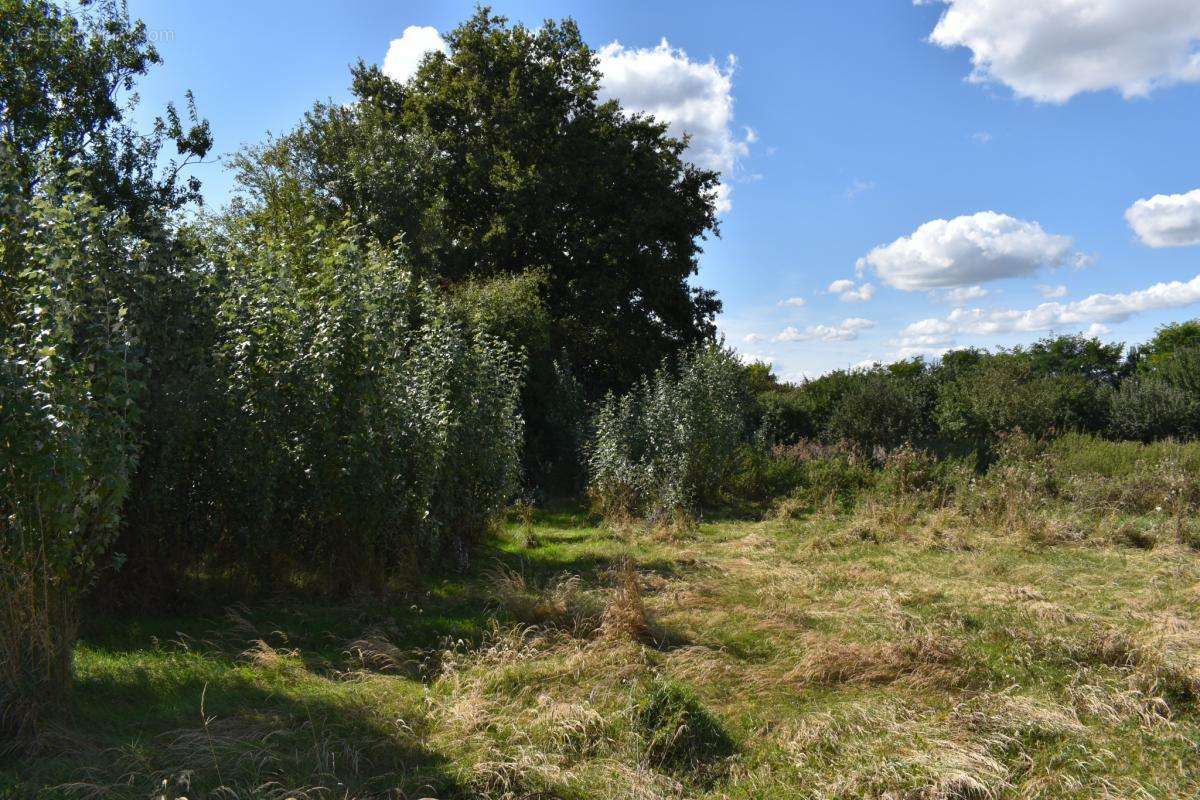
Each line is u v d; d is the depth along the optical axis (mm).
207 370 6688
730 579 8188
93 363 4660
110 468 4480
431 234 20062
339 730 4414
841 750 4359
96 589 6199
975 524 10906
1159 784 3998
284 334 7086
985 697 4988
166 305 6699
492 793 3875
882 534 10234
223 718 4438
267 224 16547
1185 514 10617
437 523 8094
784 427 19547
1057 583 7836
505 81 23156
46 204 4797
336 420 7102
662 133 24984
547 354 17297
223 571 7172
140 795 3475
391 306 7941
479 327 11414
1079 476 12641
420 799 3711
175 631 5926
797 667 5516
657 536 10430
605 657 5570
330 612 6617
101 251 5906
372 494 7125
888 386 18344
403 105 23797
